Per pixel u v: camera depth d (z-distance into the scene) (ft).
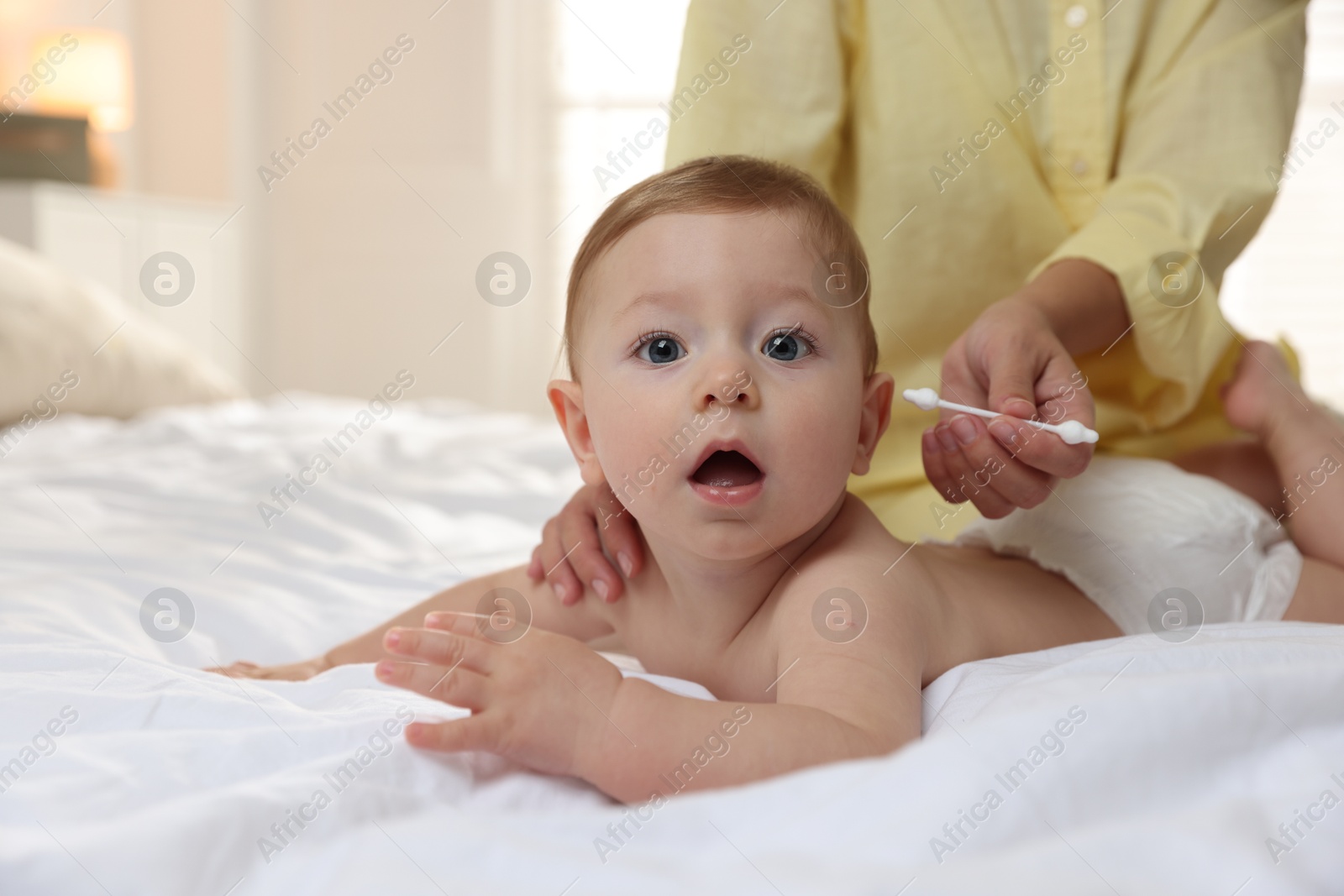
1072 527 2.77
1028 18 3.38
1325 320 12.35
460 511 4.85
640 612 2.68
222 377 8.56
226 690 2.20
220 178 13.29
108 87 11.55
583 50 12.78
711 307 2.27
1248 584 2.82
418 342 13.43
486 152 13.14
